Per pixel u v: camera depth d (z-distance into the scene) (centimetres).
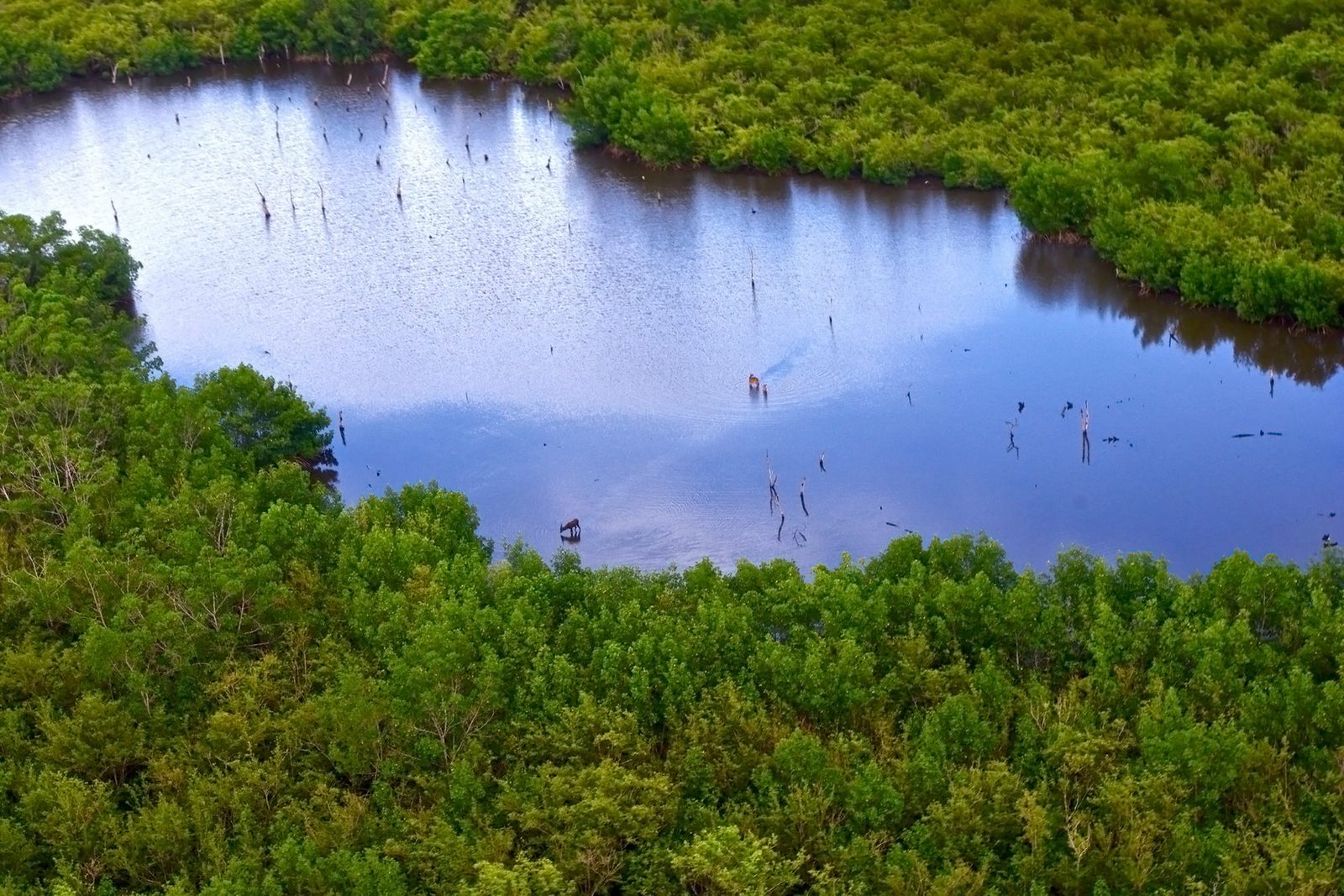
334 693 7406
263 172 18150
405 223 16438
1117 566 8644
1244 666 7506
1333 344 12512
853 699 7331
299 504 9750
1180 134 15550
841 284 14488
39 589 8112
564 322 13850
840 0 19750
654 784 6644
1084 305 13838
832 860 6500
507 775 7069
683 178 17600
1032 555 10194
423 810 6881
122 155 18800
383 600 8081
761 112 17712
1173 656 7556
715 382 12612
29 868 6562
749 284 14575
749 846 6216
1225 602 7969
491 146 18925
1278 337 12738
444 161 18412
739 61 18712
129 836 6600
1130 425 11706
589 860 6381
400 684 7262
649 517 10738
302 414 11281
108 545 8956
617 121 18162
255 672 7706
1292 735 7006
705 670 7656
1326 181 13912
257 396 11100
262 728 7288
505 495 11062
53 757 7112
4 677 7625
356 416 12300
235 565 8294
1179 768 6725
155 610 7800
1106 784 6538
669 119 17450
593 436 11844
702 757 6950
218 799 6838
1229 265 12925
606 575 8531
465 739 7250
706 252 15400
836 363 12888
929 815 6594
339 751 7100
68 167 18400
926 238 15500
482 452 11675
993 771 6644
